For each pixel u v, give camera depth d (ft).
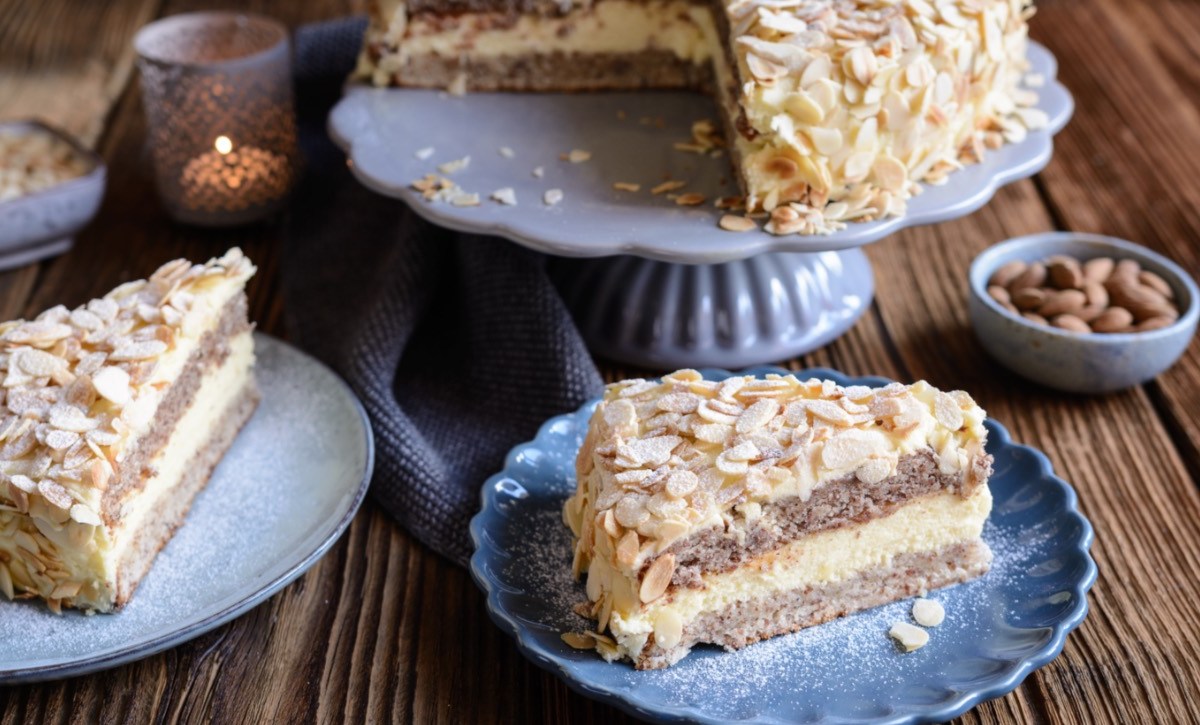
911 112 2.55
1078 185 3.24
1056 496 2.40
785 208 2.53
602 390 2.64
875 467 2.24
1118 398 2.73
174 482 2.45
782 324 2.79
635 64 3.02
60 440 2.32
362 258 2.97
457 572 2.45
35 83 3.56
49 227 2.99
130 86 3.59
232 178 3.05
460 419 2.68
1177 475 2.58
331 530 2.38
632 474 2.23
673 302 2.78
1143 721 2.23
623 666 2.24
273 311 2.94
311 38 3.31
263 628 2.36
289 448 2.57
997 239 3.10
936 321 2.90
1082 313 2.71
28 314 2.89
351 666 2.32
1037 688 2.27
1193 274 2.98
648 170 2.72
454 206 2.60
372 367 2.65
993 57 2.66
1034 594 2.31
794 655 2.26
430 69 3.01
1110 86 3.53
